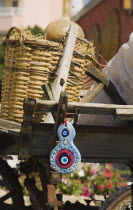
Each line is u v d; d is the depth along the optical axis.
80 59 5.11
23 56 4.92
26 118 4.27
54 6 39.97
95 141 4.61
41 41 4.89
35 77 4.93
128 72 4.83
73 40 5.04
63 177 9.32
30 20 39.62
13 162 9.85
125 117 4.14
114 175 9.64
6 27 39.25
